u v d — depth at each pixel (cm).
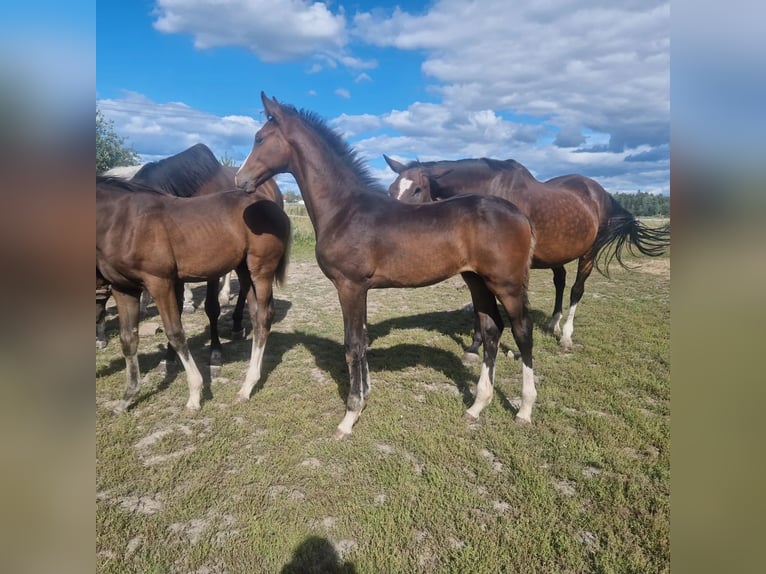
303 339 554
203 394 403
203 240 371
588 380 421
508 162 474
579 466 291
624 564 215
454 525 244
